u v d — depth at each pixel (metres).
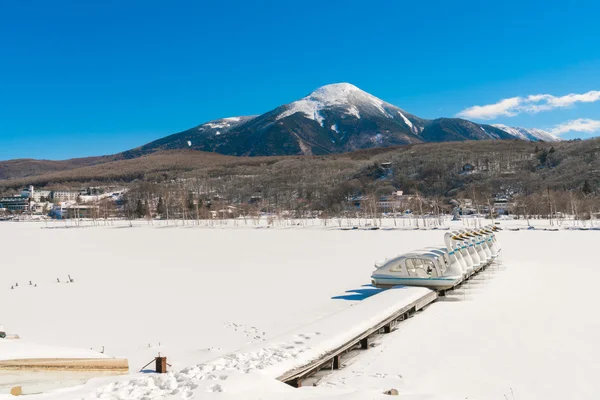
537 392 10.41
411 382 11.09
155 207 182.12
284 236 72.12
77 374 9.55
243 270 34.53
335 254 44.28
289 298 23.36
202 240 66.81
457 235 24.34
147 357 14.22
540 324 15.88
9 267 40.28
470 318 17.11
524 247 43.28
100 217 167.00
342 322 13.79
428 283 20.88
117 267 38.41
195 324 18.78
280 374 9.62
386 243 54.91
